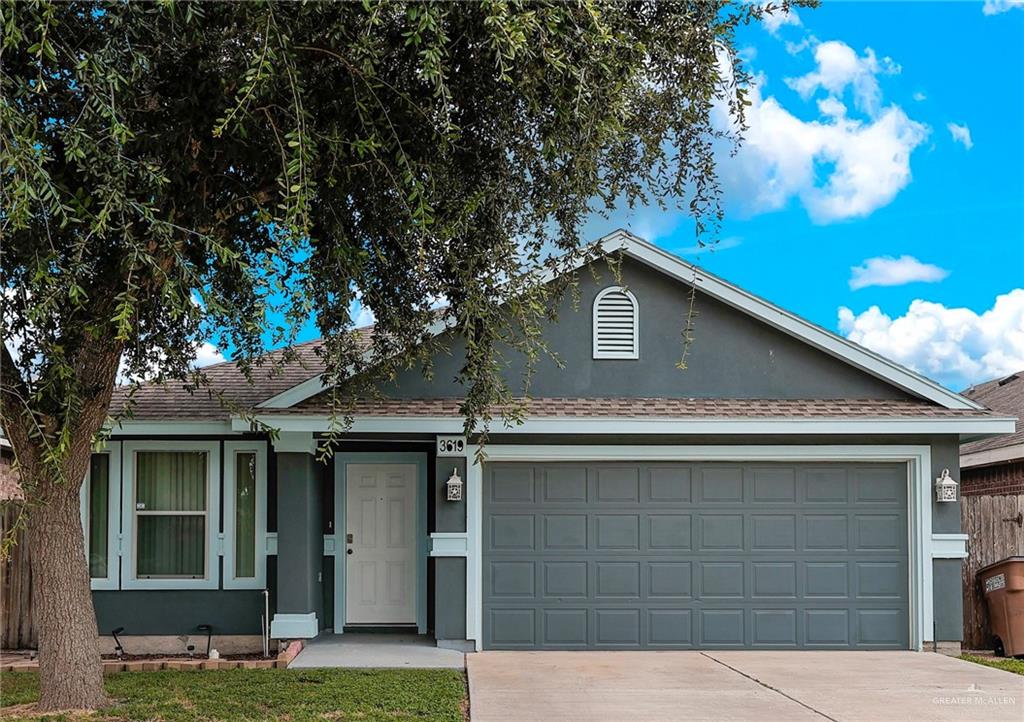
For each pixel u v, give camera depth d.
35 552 8.35
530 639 11.63
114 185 6.07
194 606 11.88
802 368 12.09
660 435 11.65
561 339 12.01
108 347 8.01
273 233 7.44
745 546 11.82
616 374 11.99
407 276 8.48
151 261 6.21
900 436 11.77
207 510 12.02
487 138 7.45
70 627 8.36
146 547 12.02
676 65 7.45
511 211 7.74
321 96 7.21
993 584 12.19
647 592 11.74
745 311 11.98
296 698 8.80
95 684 8.49
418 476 13.18
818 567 11.81
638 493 11.84
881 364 11.95
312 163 6.96
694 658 11.11
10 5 5.71
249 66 6.21
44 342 6.64
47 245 6.57
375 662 10.78
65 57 6.46
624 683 9.65
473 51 6.90
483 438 8.33
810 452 11.77
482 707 8.59
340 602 12.95
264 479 12.05
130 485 11.98
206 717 8.08
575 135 6.97
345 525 13.09
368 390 9.36
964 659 11.14
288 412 11.12
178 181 7.10
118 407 11.88
